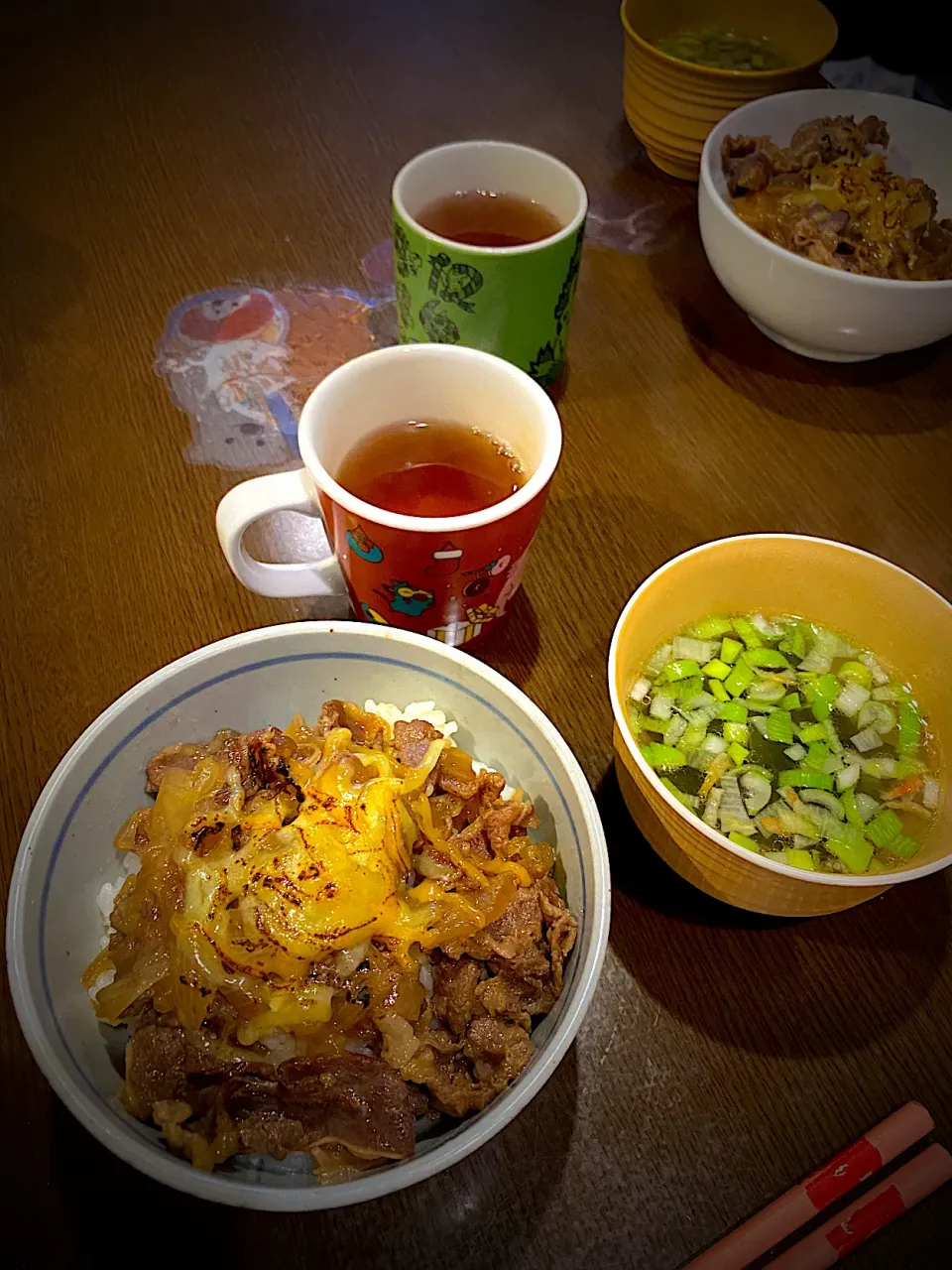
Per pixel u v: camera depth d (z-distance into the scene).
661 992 0.27
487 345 0.38
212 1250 0.23
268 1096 0.22
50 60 0.56
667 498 0.38
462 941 0.24
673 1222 0.24
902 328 0.39
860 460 0.41
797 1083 0.26
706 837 0.24
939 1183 0.24
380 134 0.53
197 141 0.52
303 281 0.45
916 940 0.29
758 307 0.41
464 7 0.61
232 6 0.61
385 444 0.31
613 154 0.52
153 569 0.35
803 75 0.46
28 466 0.37
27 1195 0.23
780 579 0.31
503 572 0.29
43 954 0.22
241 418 0.39
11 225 0.47
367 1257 0.23
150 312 0.43
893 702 0.30
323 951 0.22
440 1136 0.22
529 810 0.26
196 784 0.25
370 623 0.29
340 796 0.24
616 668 0.26
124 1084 0.22
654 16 0.52
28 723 0.31
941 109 0.44
